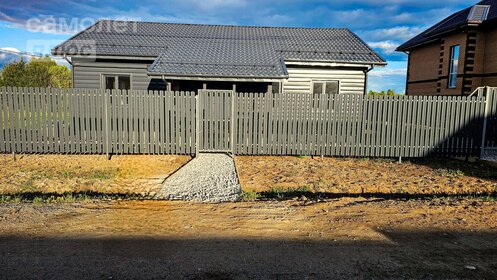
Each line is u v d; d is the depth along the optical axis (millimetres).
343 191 7219
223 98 9977
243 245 4008
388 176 8359
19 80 22703
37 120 9570
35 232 4316
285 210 5465
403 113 10125
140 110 9828
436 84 18531
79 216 4980
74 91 9586
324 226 4691
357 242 4137
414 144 10188
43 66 24797
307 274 3340
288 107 10055
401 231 4512
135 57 14383
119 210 5352
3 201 5820
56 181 7508
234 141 10117
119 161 9438
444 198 6316
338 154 10258
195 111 10000
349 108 10125
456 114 10094
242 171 8617
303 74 15016
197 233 4371
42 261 3521
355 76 15078
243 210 5441
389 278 3285
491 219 4988
